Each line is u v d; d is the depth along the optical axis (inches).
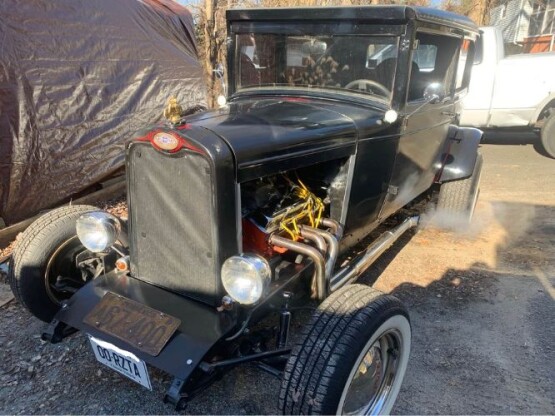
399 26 112.7
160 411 97.0
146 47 232.5
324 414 74.7
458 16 138.0
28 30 183.0
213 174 79.8
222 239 83.7
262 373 108.0
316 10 120.2
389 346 92.0
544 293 142.5
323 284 94.0
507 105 298.7
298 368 76.9
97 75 207.3
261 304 86.5
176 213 87.2
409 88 124.0
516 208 214.7
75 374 106.8
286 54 130.0
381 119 117.0
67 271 115.6
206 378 82.0
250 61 136.8
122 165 218.2
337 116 110.8
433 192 191.9
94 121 204.1
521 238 182.5
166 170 85.7
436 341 120.2
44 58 187.3
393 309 85.4
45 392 101.4
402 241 179.9
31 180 181.9
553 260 163.5
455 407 98.7
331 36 121.6
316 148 98.5
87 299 94.1
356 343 77.2
